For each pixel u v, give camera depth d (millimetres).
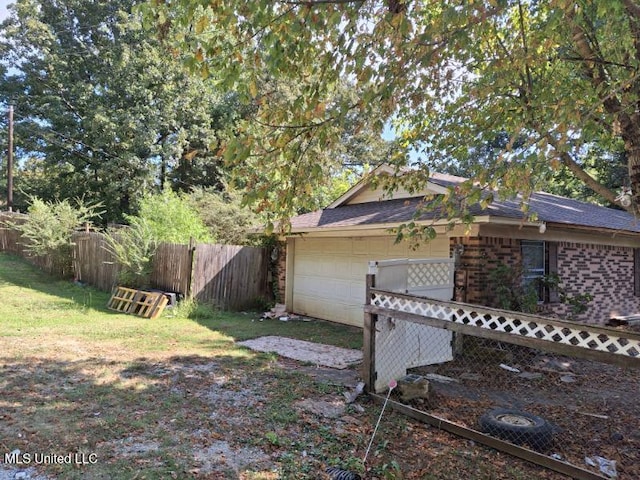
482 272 7910
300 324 10766
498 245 8234
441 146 6125
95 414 4516
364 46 3838
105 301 11656
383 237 10000
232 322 10391
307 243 12312
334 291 11297
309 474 3572
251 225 16844
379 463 3850
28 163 32094
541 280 8961
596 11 4992
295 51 3871
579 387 6285
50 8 25016
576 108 4195
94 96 24047
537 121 5211
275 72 3973
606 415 5227
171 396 5152
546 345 3934
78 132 25203
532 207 9367
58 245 14336
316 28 3598
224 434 4215
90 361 6414
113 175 23641
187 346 7711
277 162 4152
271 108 4141
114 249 12125
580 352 3707
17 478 3283
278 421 4586
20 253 18062
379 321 5703
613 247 10977
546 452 4227
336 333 9648
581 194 20797
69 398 4914
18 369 5844
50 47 24094
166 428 4277
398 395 5434
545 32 5160
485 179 3941
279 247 13148
